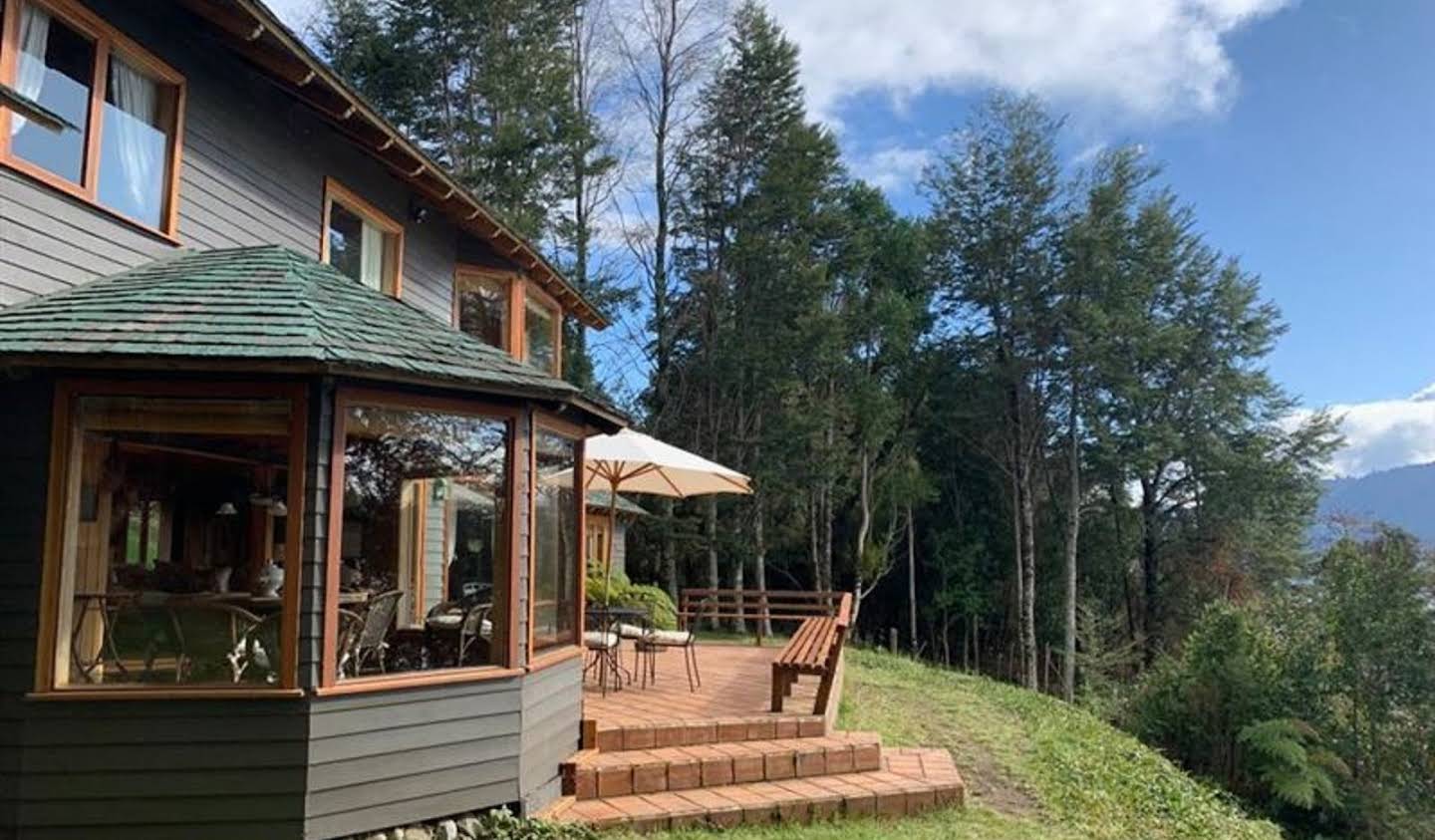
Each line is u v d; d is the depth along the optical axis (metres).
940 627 28.55
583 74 24.95
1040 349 26.80
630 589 15.58
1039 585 27.86
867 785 6.69
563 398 6.07
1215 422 27.91
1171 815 8.44
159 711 4.66
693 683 9.31
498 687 5.71
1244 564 27.16
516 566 5.91
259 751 4.70
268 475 4.96
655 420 23.39
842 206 25.44
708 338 23.50
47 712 4.59
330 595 4.93
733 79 24.08
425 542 6.15
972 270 27.52
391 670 5.50
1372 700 14.53
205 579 4.95
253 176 7.35
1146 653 27.14
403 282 9.73
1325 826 13.93
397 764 5.13
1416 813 13.78
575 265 23.88
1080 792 8.09
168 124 6.50
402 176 9.03
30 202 5.34
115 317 4.93
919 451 28.36
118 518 4.96
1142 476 27.70
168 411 4.95
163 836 4.59
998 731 10.22
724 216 23.77
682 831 5.83
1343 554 15.58
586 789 6.25
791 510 23.33
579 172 22.64
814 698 8.59
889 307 25.08
